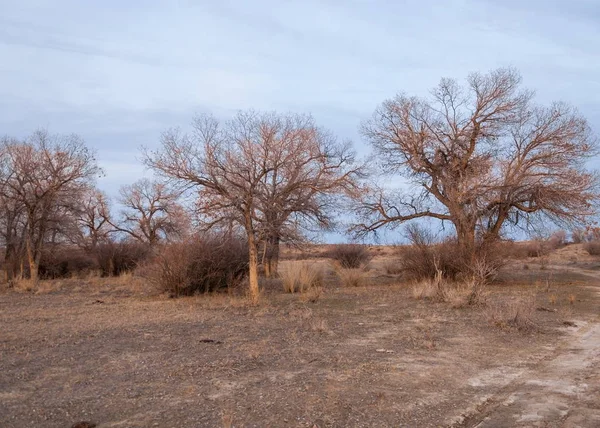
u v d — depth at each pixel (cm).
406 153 2831
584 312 1596
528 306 1441
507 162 2709
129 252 3625
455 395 763
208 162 1747
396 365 926
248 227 1825
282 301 1889
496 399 749
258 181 1794
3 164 2698
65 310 1658
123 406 698
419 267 2673
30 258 2669
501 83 3033
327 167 1866
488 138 2739
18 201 2727
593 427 630
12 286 2630
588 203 2603
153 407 694
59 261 3444
